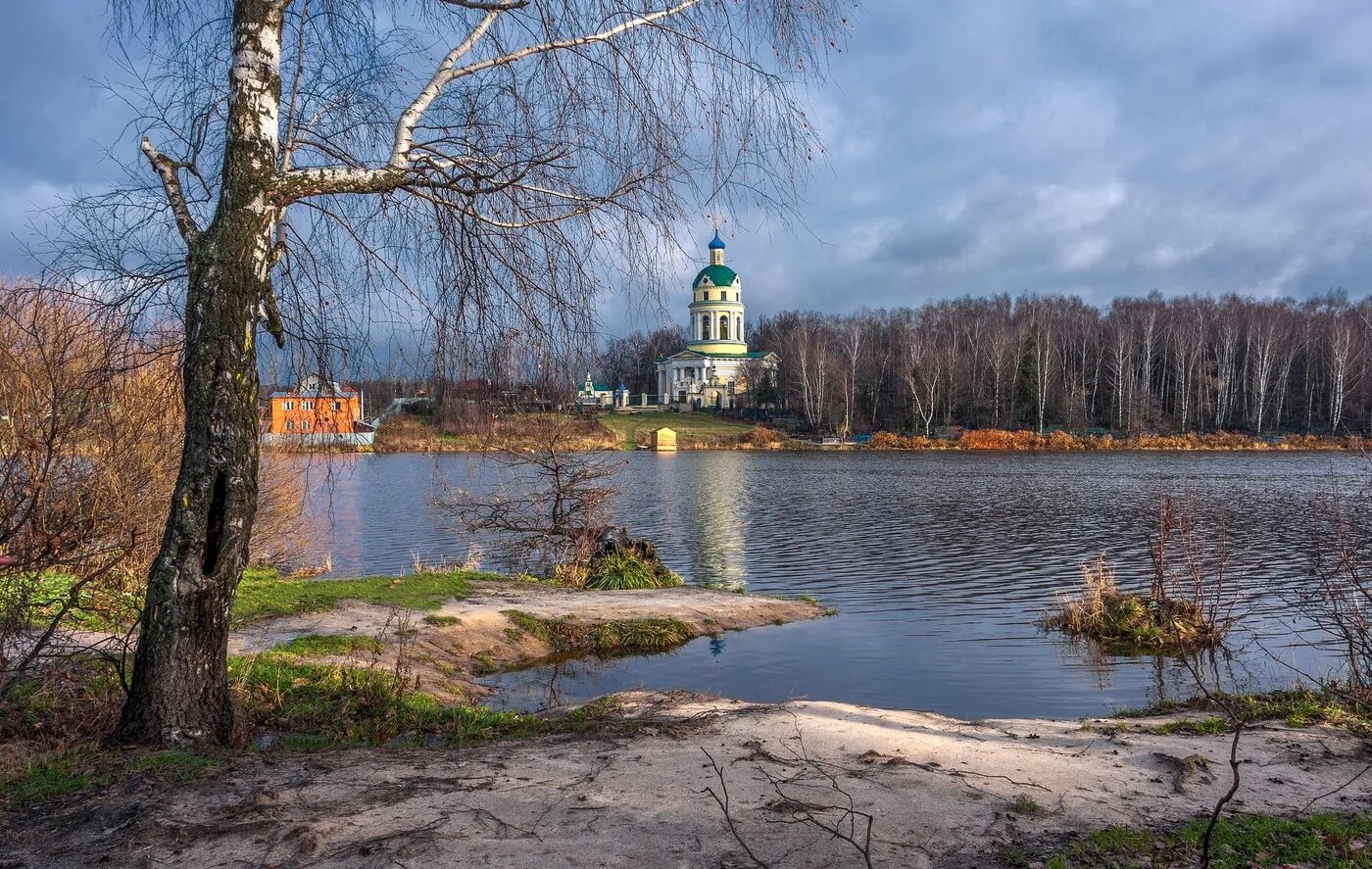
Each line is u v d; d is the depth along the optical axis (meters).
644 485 47.50
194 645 5.91
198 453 5.76
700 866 4.40
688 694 9.87
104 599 9.31
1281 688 10.80
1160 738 7.49
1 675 7.05
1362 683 8.62
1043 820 5.26
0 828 4.76
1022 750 6.91
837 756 6.57
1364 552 20.78
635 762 6.28
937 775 6.09
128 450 8.87
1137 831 5.06
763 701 10.82
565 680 11.90
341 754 6.26
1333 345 76.81
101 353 6.56
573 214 6.11
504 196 6.22
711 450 86.88
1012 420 88.62
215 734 6.00
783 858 4.52
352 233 6.29
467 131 6.17
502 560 22.36
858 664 12.84
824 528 29.53
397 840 4.59
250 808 4.98
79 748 5.88
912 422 88.88
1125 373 87.94
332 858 4.39
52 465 7.36
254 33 5.77
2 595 7.20
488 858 4.42
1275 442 78.00
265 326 6.20
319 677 9.10
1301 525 27.56
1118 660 12.94
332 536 26.98
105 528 8.55
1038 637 14.55
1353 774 6.32
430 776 5.80
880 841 4.81
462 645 12.77
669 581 19.77
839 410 93.44
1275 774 6.30
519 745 6.92
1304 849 4.79
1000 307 107.06
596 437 24.33
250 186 5.72
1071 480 48.28
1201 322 88.44
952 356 88.06
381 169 5.93
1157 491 41.09
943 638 14.53
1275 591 17.23
